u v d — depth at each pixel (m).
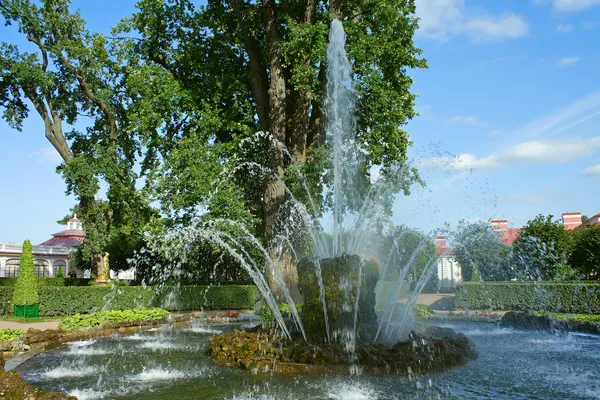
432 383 6.74
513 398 6.04
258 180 20.50
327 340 8.73
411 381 6.83
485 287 19.73
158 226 18.44
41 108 24.45
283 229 17.94
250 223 17.97
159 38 22.64
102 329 12.24
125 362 8.57
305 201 17.08
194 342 11.16
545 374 7.37
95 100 24.72
